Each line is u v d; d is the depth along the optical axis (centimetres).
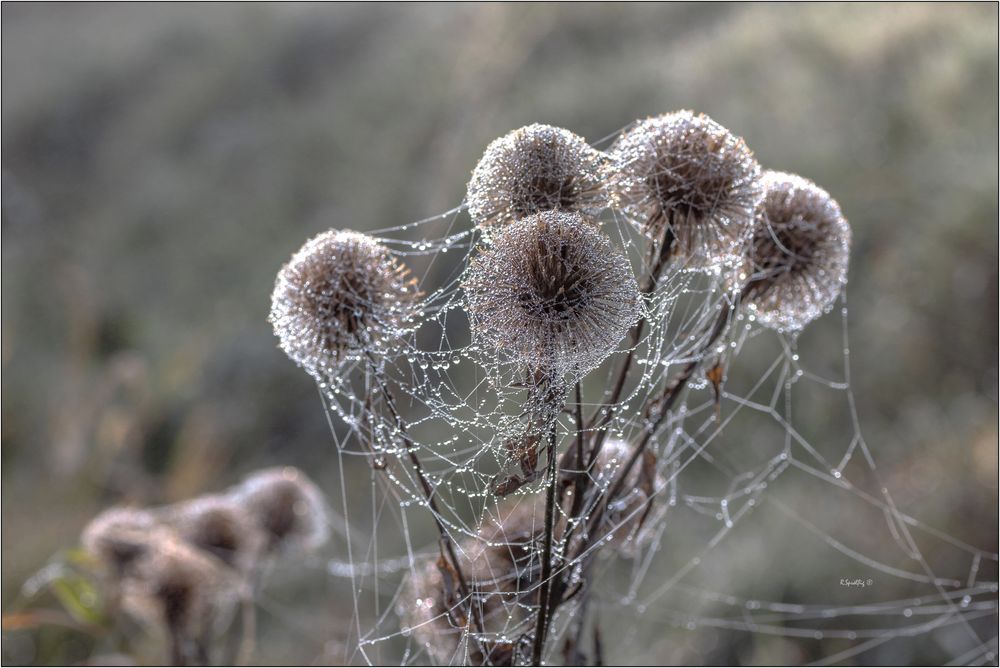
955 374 88
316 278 42
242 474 102
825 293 44
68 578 55
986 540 69
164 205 179
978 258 95
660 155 42
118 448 84
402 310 43
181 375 109
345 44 219
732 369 92
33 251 172
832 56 140
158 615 51
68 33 269
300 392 115
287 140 186
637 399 61
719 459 85
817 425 86
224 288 151
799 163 118
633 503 44
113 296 150
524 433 41
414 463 42
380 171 153
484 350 41
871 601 69
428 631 44
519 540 43
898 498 76
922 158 114
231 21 240
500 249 41
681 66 147
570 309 40
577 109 138
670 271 43
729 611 71
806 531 75
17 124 223
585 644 51
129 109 226
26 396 114
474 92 137
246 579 53
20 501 85
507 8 156
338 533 86
